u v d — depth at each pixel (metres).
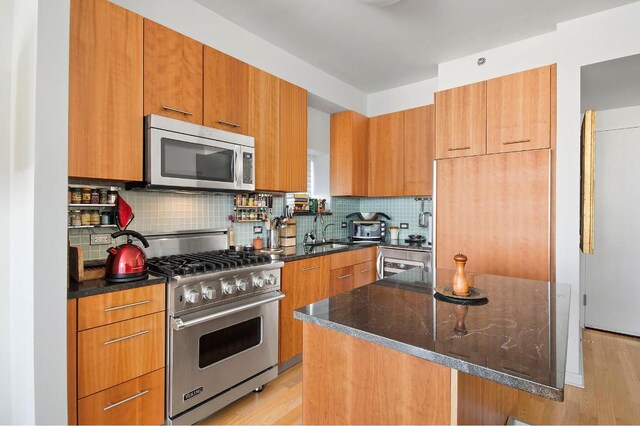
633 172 3.29
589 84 2.71
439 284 1.55
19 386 1.52
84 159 1.60
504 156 2.58
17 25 1.58
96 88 1.65
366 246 3.36
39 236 1.30
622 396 2.17
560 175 2.41
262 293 2.17
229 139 2.25
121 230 1.90
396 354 0.96
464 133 2.77
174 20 2.15
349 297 1.33
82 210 1.83
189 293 1.76
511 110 2.56
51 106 1.34
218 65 2.24
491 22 2.47
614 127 3.38
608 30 2.29
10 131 1.65
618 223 3.37
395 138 3.59
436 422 0.88
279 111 2.70
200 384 1.81
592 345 3.05
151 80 1.88
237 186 2.29
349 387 1.06
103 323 1.47
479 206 2.68
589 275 3.51
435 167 2.91
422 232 3.71
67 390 1.37
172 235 2.29
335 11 2.36
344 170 3.64
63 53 1.38
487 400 1.14
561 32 2.45
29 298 1.34
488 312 1.13
